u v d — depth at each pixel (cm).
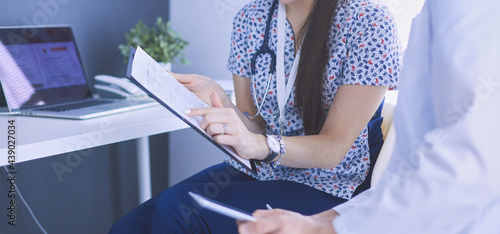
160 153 251
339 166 123
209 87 136
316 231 69
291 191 120
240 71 139
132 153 235
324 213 82
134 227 118
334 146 114
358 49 115
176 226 111
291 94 125
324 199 119
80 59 184
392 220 62
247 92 141
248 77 139
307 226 70
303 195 119
